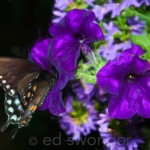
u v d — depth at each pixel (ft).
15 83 2.16
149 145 2.64
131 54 2.07
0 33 3.43
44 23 3.18
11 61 2.15
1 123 3.05
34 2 3.28
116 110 2.07
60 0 2.52
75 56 2.12
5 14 3.41
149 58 2.37
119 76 2.06
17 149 3.16
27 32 3.31
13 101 2.19
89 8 2.53
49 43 2.14
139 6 2.46
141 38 2.44
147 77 2.10
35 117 3.14
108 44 2.46
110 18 2.54
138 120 2.57
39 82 2.19
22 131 3.16
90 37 2.16
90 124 2.71
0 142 3.15
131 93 2.09
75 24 2.15
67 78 2.08
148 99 2.09
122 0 2.49
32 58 2.20
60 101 2.11
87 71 2.21
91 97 2.67
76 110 2.71
